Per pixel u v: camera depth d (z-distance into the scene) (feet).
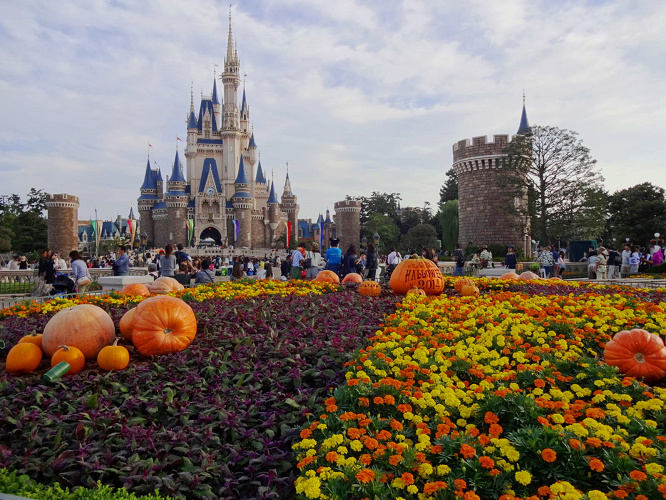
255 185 472.85
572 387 19.93
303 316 33.88
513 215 172.45
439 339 26.73
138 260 150.92
